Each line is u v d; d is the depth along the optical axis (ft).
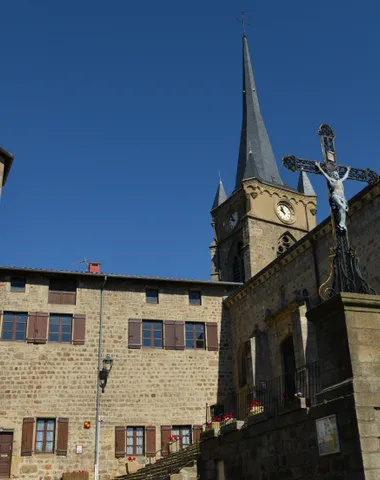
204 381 89.92
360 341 31.04
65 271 87.71
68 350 85.46
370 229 60.70
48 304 86.94
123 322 89.51
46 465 78.95
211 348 92.17
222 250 160.76
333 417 31.07
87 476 78.38
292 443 35.91
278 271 79.92
